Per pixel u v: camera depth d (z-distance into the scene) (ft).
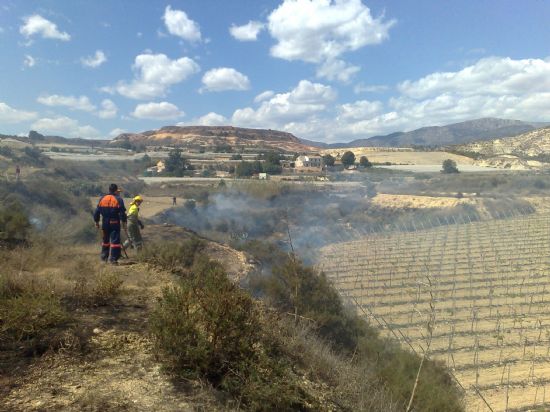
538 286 107.14
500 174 320.09
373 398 21.88
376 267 125.29
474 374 61.72
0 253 29.09
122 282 23.73
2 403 12.64
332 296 46.88
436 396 34.81
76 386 14.16
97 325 18.97
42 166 189.06
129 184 221.66
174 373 15.94
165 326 16.65
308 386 19.11
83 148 410.52
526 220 200.23
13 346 16.12
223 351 17.06
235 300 17.72
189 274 31.63
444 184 284.00
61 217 87.35
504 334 77.30
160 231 65.10
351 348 40.83
